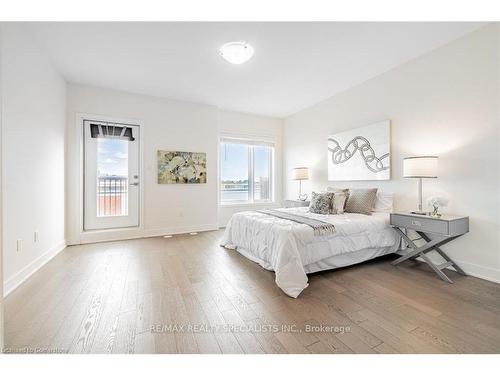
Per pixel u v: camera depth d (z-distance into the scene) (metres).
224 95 4.07
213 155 4.63
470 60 2.38
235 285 2.19
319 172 4.46
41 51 2.62
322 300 1.93
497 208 2.22
